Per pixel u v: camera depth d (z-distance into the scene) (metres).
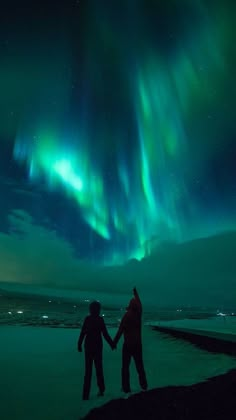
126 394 5.23
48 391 5.59
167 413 4.29
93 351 5.29
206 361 8.39
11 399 5.11
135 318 5.73
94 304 5.52
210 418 4.10
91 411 4.46
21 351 10.04
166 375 6.68
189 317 25.86
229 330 11.52
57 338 12.99
